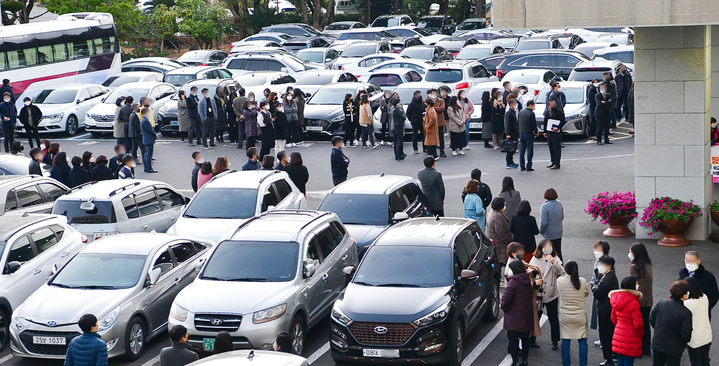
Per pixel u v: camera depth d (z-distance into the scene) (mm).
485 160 22031
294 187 16250
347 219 14008
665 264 13453
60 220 13398
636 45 14523
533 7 12797
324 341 11367
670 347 8695
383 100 24719
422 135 24078
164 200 15711
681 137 14453
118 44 35656
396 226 11828
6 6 42531
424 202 15211
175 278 11898
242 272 11078
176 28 54781
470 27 52062
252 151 17312
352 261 12672
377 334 9758
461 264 10766
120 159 18734
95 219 14281
